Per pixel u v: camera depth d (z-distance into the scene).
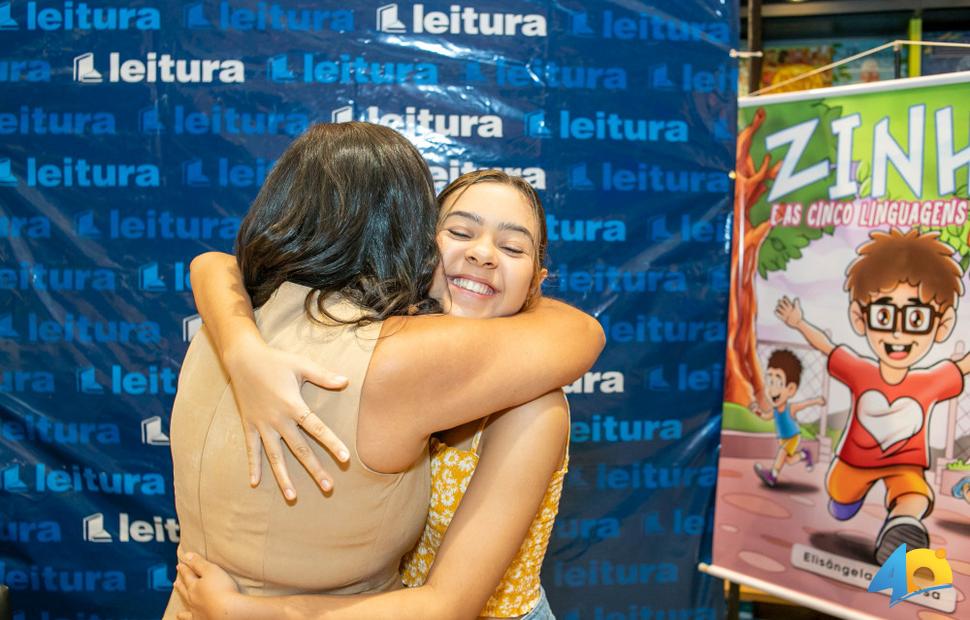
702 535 2.33
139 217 2.17
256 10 2.15
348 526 0.95
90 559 2.21
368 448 0.92
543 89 2.21
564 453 1.26
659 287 2.27
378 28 2.17
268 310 1.01
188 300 2.18
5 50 2.13
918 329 1.90
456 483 1.15
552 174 2.23
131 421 2.20
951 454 1.86
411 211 1.01
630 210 2.26
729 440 2.24
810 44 3.04
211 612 0.95
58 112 2.14
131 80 2.14
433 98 2.19
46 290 2.17
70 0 2.13
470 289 1.17
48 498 2.20
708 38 2.24
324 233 0.97
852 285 2.02
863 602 2.00
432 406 0.93
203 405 1.01
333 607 0.94
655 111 2.24
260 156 2.17
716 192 2.27
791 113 2.12
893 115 1.95
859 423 2.00
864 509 2.00
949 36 2.93
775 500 2.16
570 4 2.21
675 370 2.29
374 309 0.97
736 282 2.24
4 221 2.16
